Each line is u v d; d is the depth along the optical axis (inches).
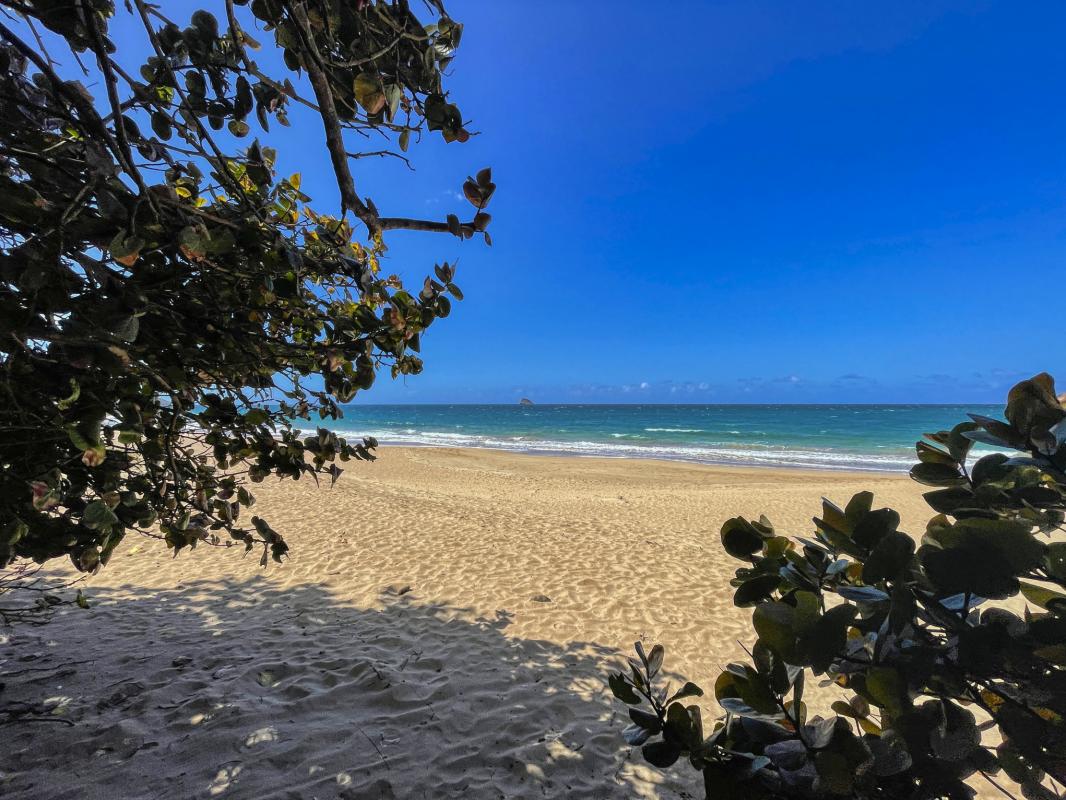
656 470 833.5
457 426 2322.8
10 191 41.7
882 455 1121.4
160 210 45.9
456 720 140.4
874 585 41.1
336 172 50.6
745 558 52.1
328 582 243.3
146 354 66.1
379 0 50.8
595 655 182.5
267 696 146.1
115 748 121.6
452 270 73.4
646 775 122.4
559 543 326.6
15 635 174.9
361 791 112.5
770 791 39.9
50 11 40.8
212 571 249.9
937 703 36.0
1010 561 33.0
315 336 84.8
